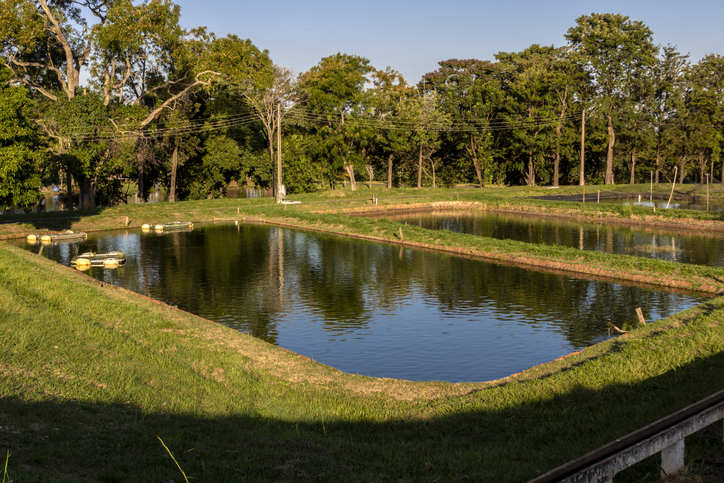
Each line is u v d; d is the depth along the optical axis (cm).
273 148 7156
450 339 1806
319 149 7212
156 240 4103
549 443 858
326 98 7038
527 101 7925
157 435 809
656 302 2198
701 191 7356
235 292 2448
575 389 1085
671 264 2602
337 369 1487
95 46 5278
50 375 1005
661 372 1150
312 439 871
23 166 3684
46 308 1608
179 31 5416
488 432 935
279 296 2378
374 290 2488
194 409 970
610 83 8031
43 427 769
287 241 4038
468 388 1211
